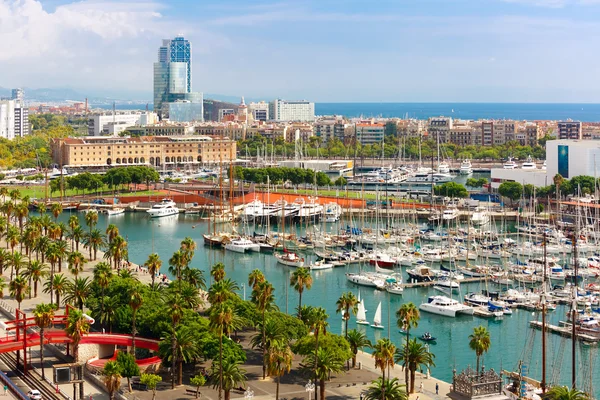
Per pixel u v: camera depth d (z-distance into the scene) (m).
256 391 180.62
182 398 174.88
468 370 168.88
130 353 196.88
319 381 185.88
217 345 186.50
